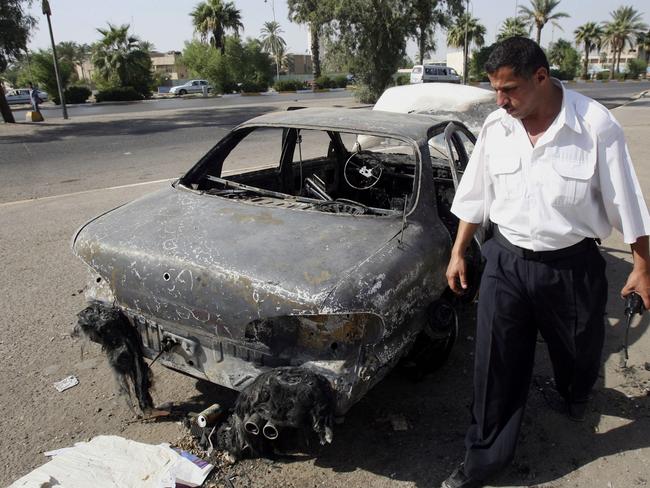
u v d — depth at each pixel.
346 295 2.28
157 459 2.54
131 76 43.41
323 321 2.32
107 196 7.93
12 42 19.69
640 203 2.10
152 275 2.56
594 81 67.75
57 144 14.09
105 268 2.74
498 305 2.34
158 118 21.47
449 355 3.41
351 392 2.27
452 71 37.25
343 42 26.06
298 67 94.50
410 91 6.83
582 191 2.11
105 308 2.75
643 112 20.52
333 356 2.33
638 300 2.44
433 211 3.01
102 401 3.10
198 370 2.59
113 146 13.60
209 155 3.72
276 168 4.34
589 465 2.62
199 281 2.44
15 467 2.56
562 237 2.20
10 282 4.76
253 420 2.24
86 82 61.31
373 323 2.39
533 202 2.18
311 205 3.14
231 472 2.52
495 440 2.43
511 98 2.04
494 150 2.24
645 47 83.75
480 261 3.38
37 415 2.96
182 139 14.77
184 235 2.70
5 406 3.03
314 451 2.69
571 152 2.08
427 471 2.57
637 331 3.92
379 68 26.55
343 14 25.08
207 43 50.22
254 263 2.42
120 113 24.94
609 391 3.20
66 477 2.40
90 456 2.55
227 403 3.06
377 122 3.44
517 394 2.45
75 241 2.91
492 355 2.37
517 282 2.31
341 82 47.88
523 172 2.17
